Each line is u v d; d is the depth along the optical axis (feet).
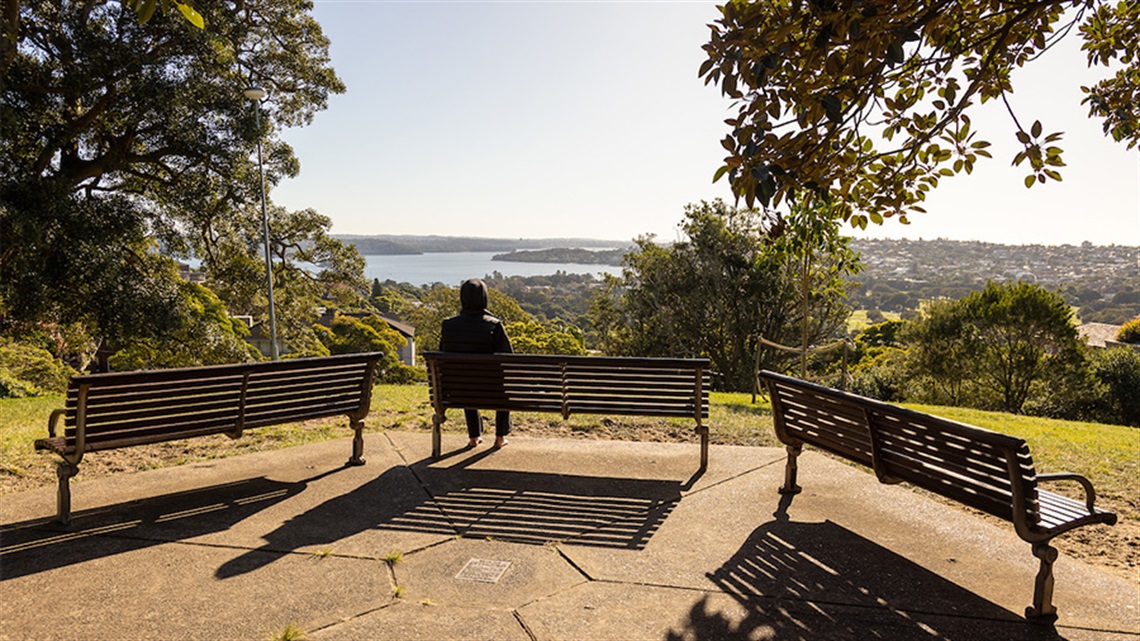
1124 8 12.54
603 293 110.52
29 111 50.11
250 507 15.42
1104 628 10.05
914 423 11.93
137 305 56.03
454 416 27.63
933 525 14.43
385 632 9.82
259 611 10.46
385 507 15.48
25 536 13.57
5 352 71.61
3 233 45.88
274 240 74.90
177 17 51.88
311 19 71.97
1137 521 15.84
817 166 8.59
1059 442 27.71
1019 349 88.69
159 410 15.03
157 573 11.85
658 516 14.97
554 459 19.67
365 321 178.50
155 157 60.54
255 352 92.84
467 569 12.11
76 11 53.16
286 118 73.31
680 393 18.43
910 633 9.89
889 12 7.86
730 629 9.98
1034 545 10.25
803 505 15.71
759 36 7.88
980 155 11.18
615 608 10.64
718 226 95.76
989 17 10.41
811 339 90.43
